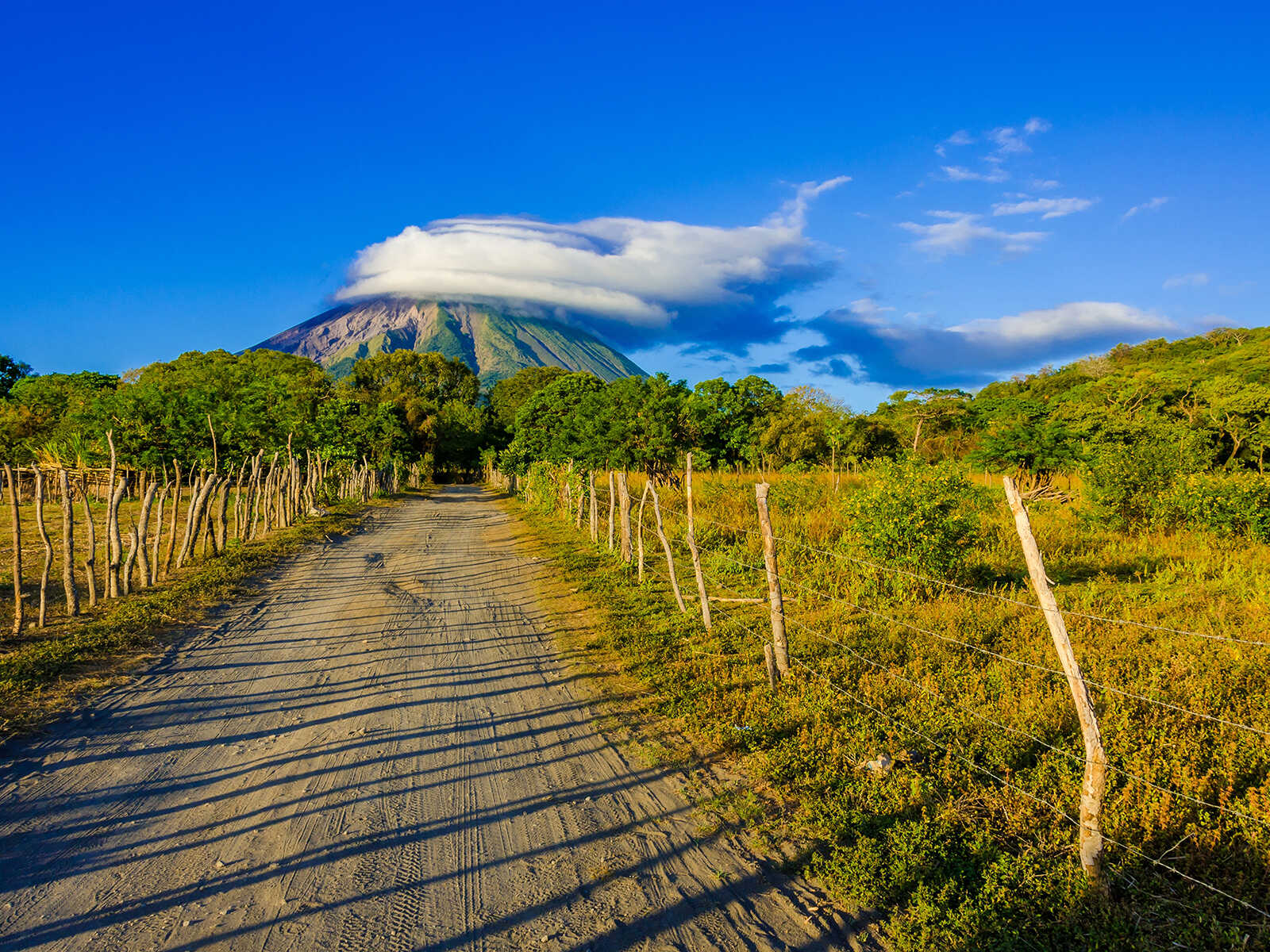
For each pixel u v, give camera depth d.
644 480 26.23
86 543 16.09
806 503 18.62
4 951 3.24
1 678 6.78
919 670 6.67
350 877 3.90
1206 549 11.41
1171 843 3.90
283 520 21.16
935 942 3.39
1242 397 26.17
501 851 4.18
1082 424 24.14
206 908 3.59
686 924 3.54
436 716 6.40
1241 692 5.82
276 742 5.79
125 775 5.12
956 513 10.04
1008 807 4.41
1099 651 6.72
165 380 23.09
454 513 30.45
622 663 7.73
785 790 4.87
